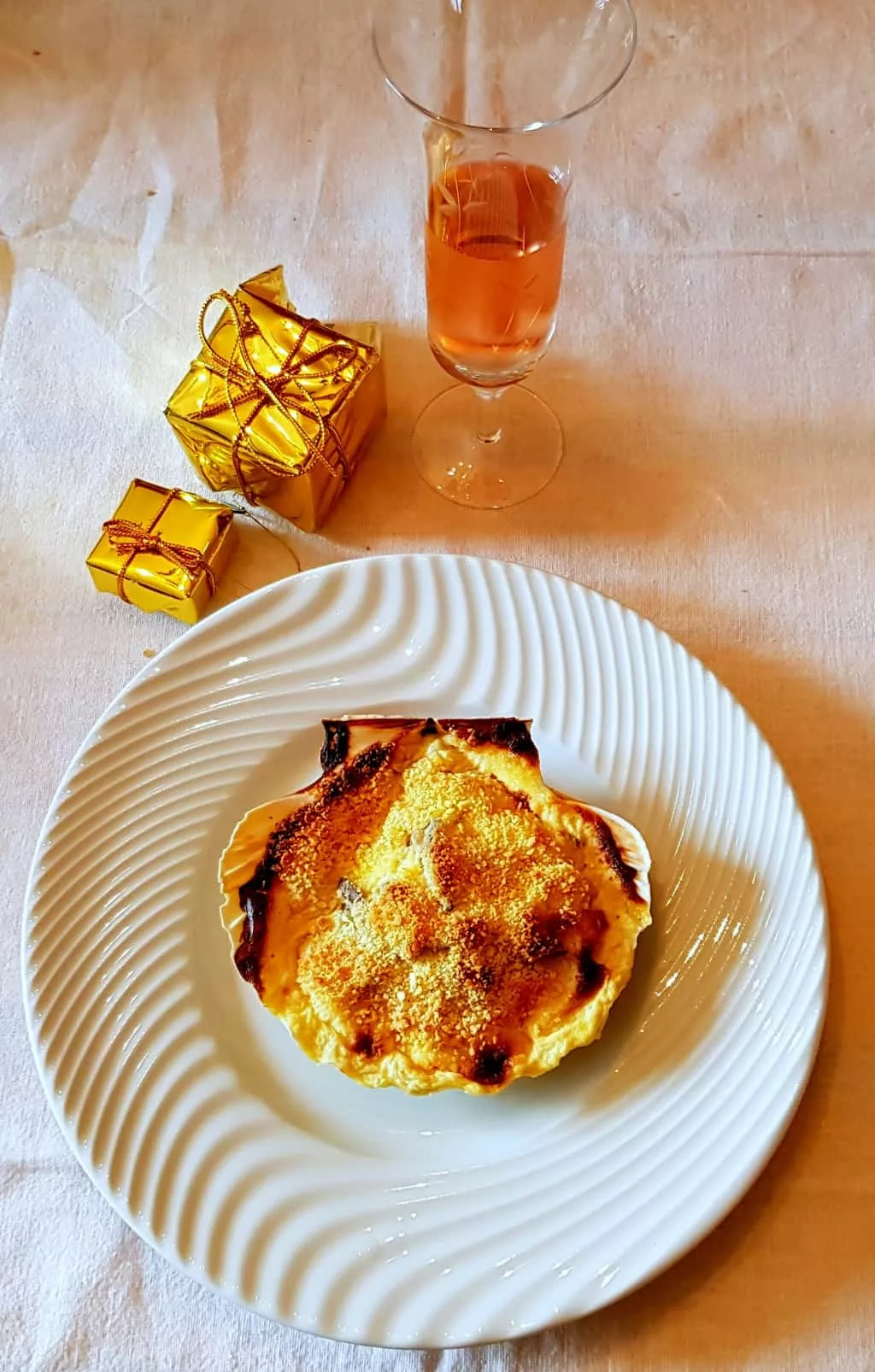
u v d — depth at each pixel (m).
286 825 0.37
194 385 0.45
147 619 0.45
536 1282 0.33
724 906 0.38
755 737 0.40
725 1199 0.33
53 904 0.38
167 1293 0.35
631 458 0.48
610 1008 0.36
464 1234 0.33
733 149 0.54
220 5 0.57
